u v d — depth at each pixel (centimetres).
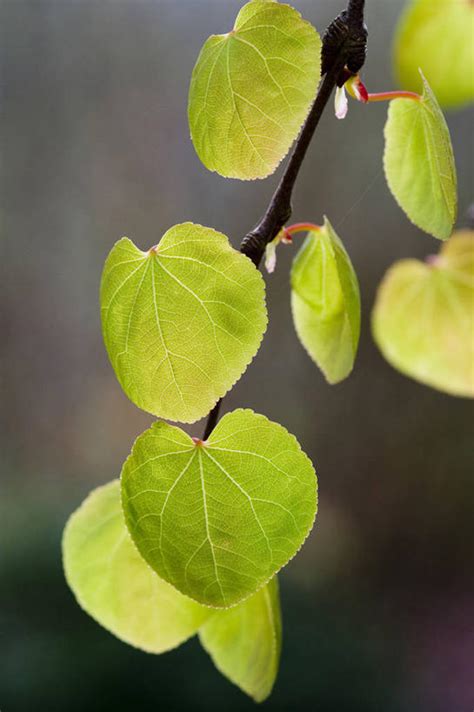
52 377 517
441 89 65
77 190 522
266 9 48
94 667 304
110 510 54
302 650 342
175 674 303
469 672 350
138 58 518
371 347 460
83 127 522
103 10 516
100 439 507
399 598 415
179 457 48
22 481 471
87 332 524
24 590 340
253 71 48
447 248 63
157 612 54
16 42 518
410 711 321
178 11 510
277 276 373
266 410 471
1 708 289
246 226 491
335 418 464
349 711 316
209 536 48
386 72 432
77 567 55
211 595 48
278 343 460
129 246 48
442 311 63
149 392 48
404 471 452
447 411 451
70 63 521
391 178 52
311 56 47
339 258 51
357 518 451
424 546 439
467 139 387
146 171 517
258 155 48
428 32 64
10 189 518
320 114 49
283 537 48
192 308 47
